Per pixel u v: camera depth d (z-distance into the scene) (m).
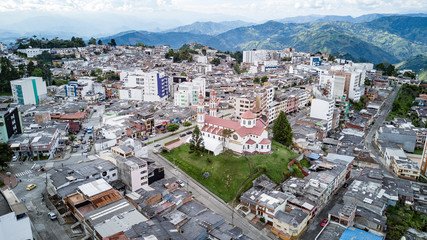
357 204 112.69
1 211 79.00
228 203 117.94
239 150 145.50
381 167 159.62
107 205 94.69
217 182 127.81
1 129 136.38
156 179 123.25
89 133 173.88
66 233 90.88
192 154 146.12
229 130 146.75
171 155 147.12
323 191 119.62
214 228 94.38
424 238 103.31
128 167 110.88
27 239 79.69
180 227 92.38
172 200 107.06
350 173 150.88
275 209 106.69
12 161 133.12
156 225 86.00
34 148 135.50
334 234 100.19
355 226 107.62
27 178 120.25
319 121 192.88
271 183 125.44
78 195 100.31
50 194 104.06
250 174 131.50
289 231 101.69
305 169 141.88
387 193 120.94
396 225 105.88
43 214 98.56
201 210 103.81
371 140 194.50
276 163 141.62
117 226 84.12
